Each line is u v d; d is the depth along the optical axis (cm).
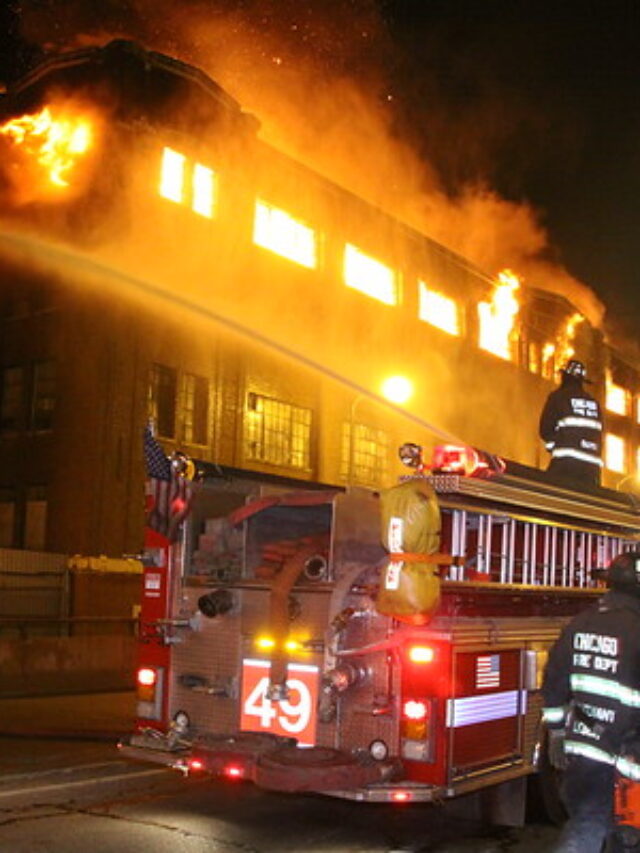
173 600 639
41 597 1484
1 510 2164
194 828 607
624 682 417
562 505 666
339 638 557
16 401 2167
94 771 735
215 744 565
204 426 2170
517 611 608
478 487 582
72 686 1260
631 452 3794
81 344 2025
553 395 850
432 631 539
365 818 643
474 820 630
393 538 536
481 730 561
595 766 419
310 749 543
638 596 436
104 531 1966
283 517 661
